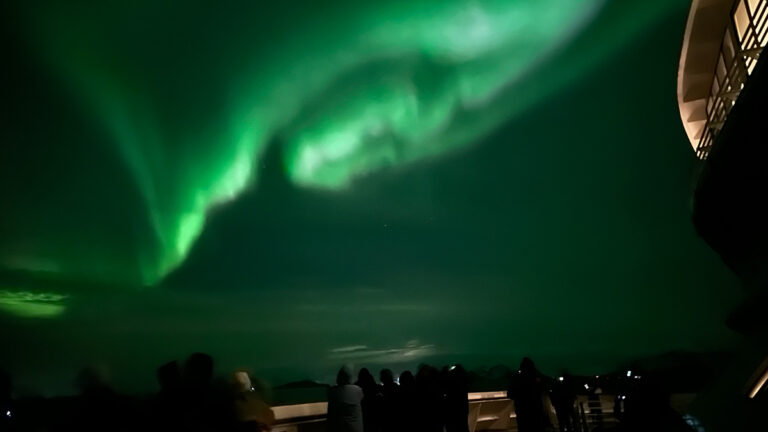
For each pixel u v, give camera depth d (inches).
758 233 431.8
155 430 148.2
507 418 526.0
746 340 376.5
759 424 299.4
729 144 416.8
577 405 422.3
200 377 157.8
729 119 404.2
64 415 143.7
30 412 143.0
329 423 269.3
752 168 401.7
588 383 458.0
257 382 185.6
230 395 161.6
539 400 314.7
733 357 387.9
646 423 227.3
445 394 293.4
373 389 274.5
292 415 308.2
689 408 398.9
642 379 233.5
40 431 141.9
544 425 313.9
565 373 373.4
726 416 343.0
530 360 321.4
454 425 291.0
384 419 270.2
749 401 320.8
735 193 445.1
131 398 154.0
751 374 330.3
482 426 508.4
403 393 273.7
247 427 165.2
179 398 151.9
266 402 183.5
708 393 388.8
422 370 284.0
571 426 392.5
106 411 144.7
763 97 346.6
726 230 499.5
